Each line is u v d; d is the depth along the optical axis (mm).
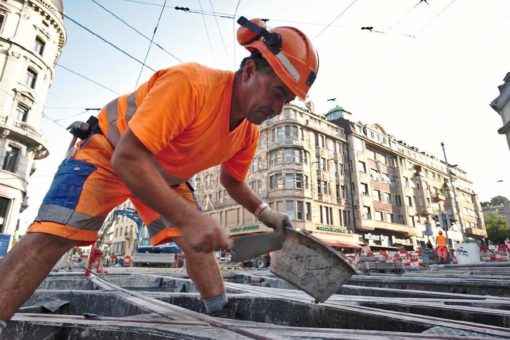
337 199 33062
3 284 1167
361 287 3121
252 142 1853
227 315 1908
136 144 1077
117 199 1525
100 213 1399
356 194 34562
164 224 1817
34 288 1239
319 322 1884
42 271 1252
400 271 12070
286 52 1307
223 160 1734
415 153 47469
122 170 1063
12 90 21719
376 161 39531
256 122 1433
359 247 30328
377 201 37000
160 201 1034
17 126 21859
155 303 1812
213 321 1315
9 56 21938
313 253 1350
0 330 1107
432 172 49625
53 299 2471
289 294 2340
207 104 1321
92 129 1508
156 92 1165
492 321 1607
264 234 1160
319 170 32438
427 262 15211
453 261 16406
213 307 1858
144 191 1046
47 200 1316
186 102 1195
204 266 1849
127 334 1194
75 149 1490
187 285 4172
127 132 1094
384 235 36875
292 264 1361
